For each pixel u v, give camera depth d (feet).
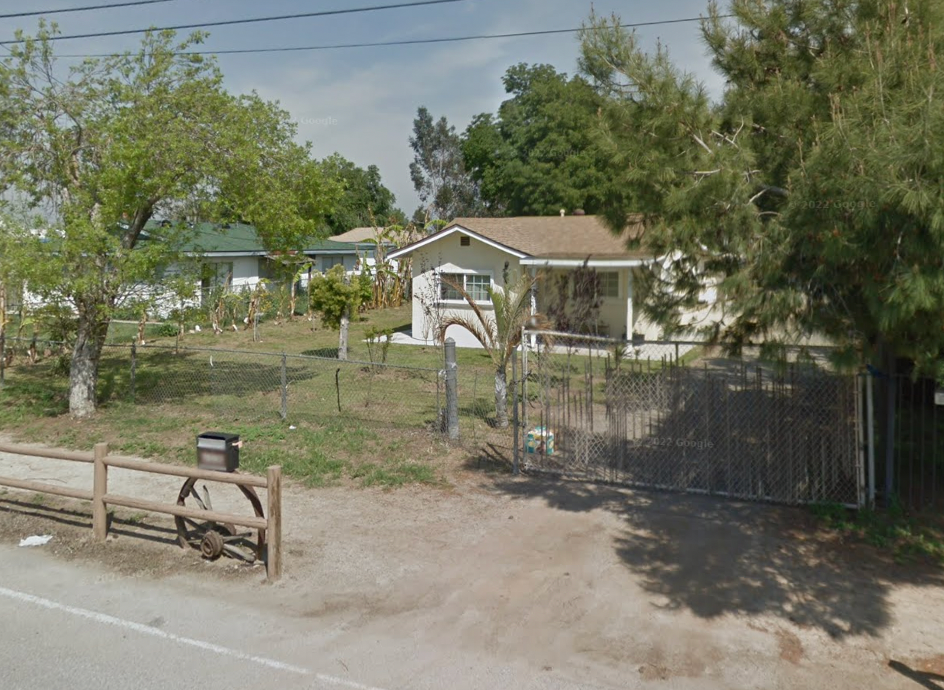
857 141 17.46
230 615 20.10
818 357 24.93
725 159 21.12
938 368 19.90
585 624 19.45
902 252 17.11
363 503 28.73
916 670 17.25
